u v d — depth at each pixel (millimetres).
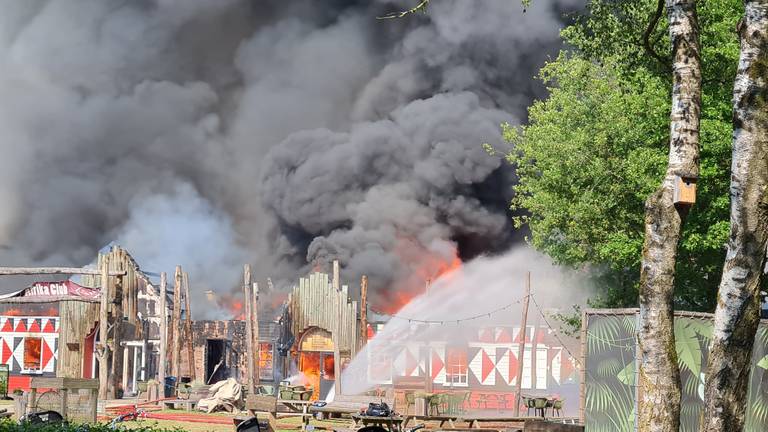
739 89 17094
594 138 43656
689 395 23219
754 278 16734
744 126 16984
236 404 44250
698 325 23578
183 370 58656
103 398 45844
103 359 46188
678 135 18594
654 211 18469
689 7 18875
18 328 55812
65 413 27641
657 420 17984
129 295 49031
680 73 18797
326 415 42031
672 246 18312
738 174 16969
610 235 41062
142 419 38156
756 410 23938
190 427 34750
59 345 49094
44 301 48531
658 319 18203
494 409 52938
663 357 18109
